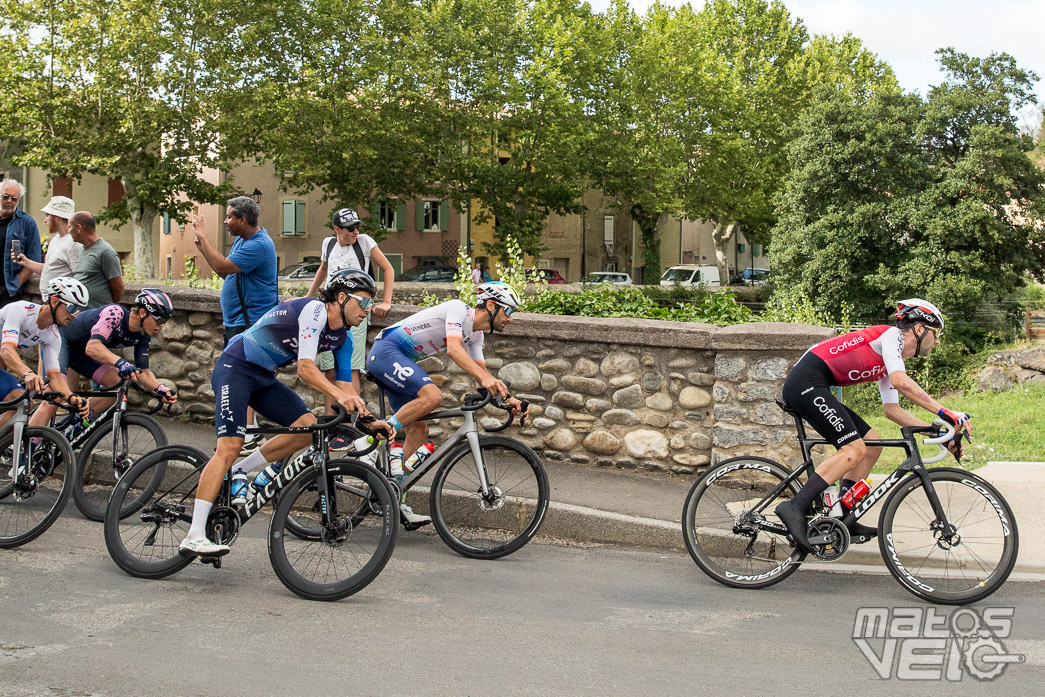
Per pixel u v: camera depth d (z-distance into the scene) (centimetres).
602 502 632
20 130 3222
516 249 1108
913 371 2495
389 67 3541
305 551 488
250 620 437
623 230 5662
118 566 511
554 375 743
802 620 455
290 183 3547
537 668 382
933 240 3138
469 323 578
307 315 484
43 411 630
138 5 3198
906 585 495
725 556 547
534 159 3841
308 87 3428
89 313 636
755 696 356
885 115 3312
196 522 487
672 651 405
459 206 3947
